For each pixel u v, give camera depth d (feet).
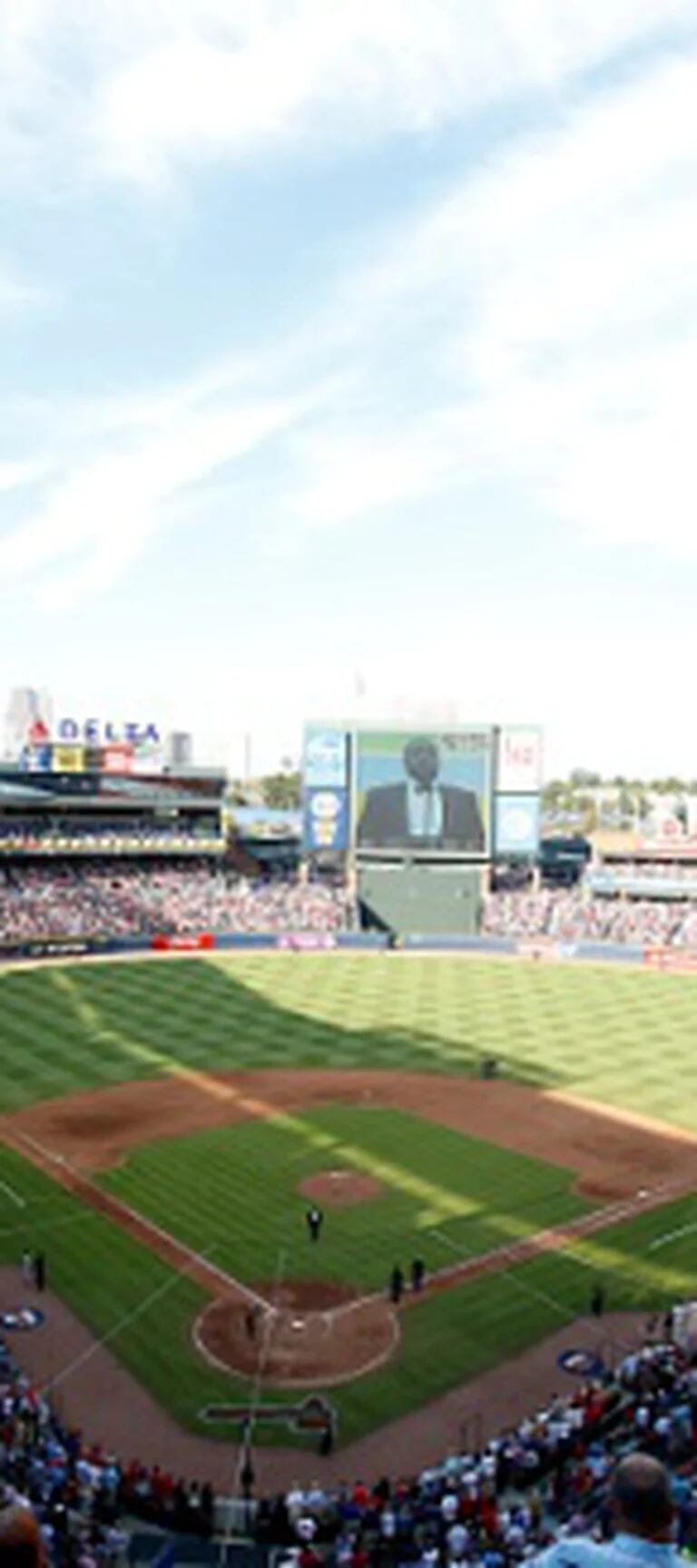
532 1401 103.96
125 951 335.06
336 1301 122.01
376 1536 80.38
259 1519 83.51
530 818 372.17
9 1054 218.59
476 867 374.84
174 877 396.98
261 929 362.33
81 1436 97.55
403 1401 103.91
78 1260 130.62
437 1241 136.98
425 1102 192.24
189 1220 141.90
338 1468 93.97
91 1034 234.58
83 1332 115.03
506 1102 192.65
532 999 280.51
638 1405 93.71
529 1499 82.43
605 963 338.34
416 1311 120.06
